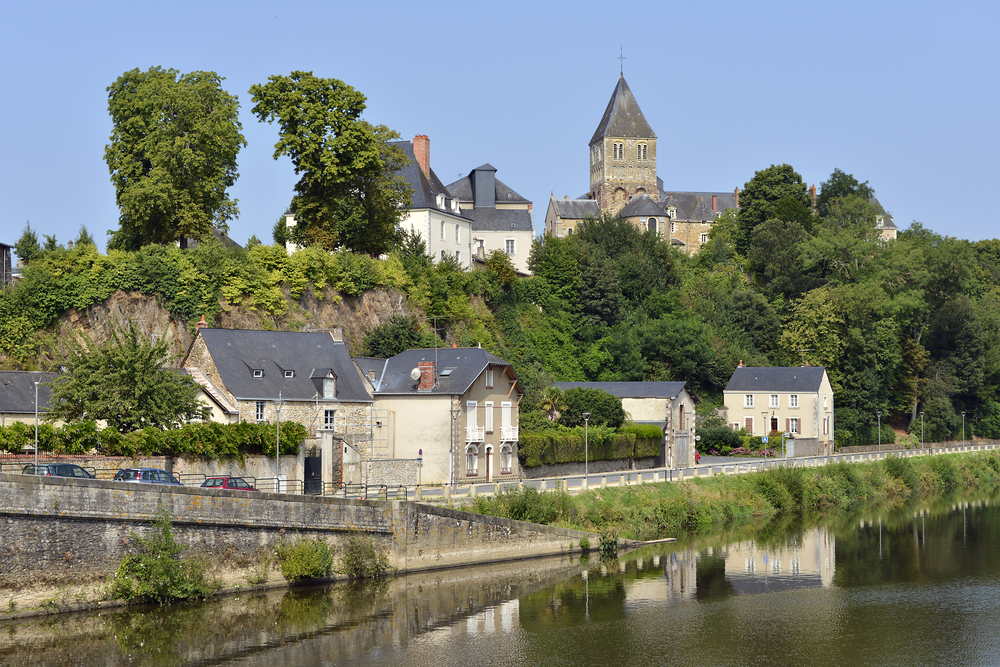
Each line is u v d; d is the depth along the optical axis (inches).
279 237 3321.9
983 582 1748.3
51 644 1259.8
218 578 1448.1
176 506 1405.0
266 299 2706.7
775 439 3555.6
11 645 1237.7
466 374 2346.2
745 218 5428.2
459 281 3341.5
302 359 2263.8
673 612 1531.7
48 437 1624.0
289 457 1892.2
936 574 1813.5
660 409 3085.6
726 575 1790.1
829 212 5413.4
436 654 1310.3
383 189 3080.7
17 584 1270.9
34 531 1283.2
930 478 3238.2
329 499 1574.8
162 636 1316.4
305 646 1320.1
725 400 3806.6
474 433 2322.8
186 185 2672.2
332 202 2942.9
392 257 3125.0
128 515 1362.0
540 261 3875.5
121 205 2647.6
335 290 2893.7
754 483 2625.5
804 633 1427.2
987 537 2225.6
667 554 1972.2
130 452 1659.7
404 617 1454.2
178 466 1711.4
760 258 4894.2
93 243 2679.6
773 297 4670.3
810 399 3671.3
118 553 1360.7
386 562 1632.6
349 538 1598.2
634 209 5693.9
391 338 2790.4
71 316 2466.8
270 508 1499.8
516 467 2472.9
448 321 3191.4
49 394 2032.5
